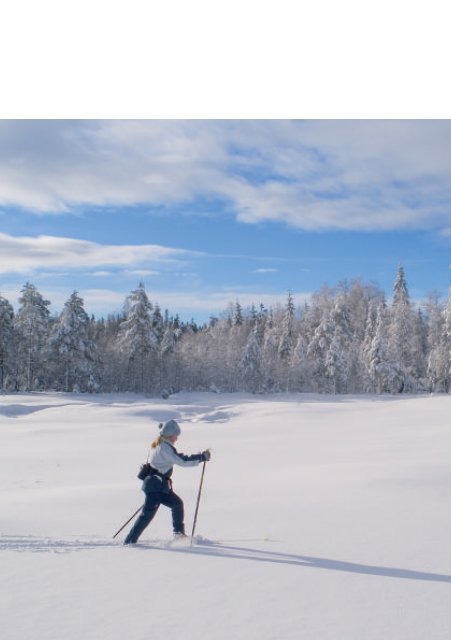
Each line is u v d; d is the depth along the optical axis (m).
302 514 7.21
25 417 35.09
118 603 3.90
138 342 59.56
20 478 13.82
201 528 6.62
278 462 14.73
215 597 4.04
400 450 15.70
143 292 60.59
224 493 9.39
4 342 51.94
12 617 3.61
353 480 9.78
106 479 13.34
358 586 4.31
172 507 6.02
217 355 69.06
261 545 5.66
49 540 5.97
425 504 7.66
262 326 93.56
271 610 3.78
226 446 19.66
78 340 53.91
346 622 3.57
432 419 28.06
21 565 4.86
